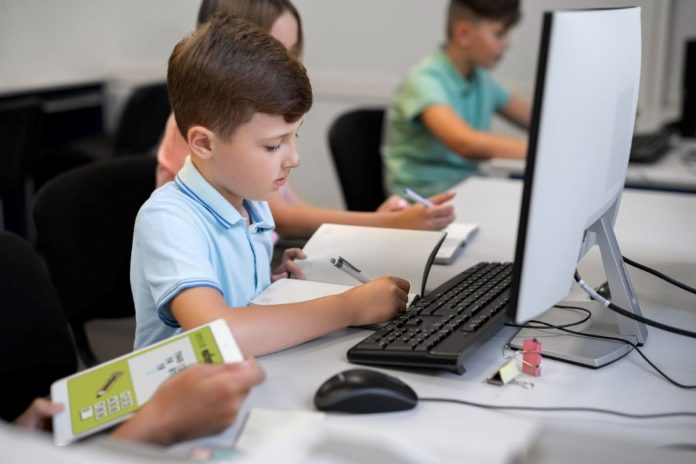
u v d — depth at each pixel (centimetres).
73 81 371
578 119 80
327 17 350
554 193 79
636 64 98
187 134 104
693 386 90
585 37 79
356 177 234
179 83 103
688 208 174
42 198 143
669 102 319
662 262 137
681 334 98
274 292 112
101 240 150
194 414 74
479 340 96
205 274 98
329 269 125
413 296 115
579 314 111
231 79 98
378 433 77
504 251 145
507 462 73
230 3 146
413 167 252
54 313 119
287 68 100
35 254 120
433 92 244
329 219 159
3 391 113
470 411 83
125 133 337
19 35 411
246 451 72
